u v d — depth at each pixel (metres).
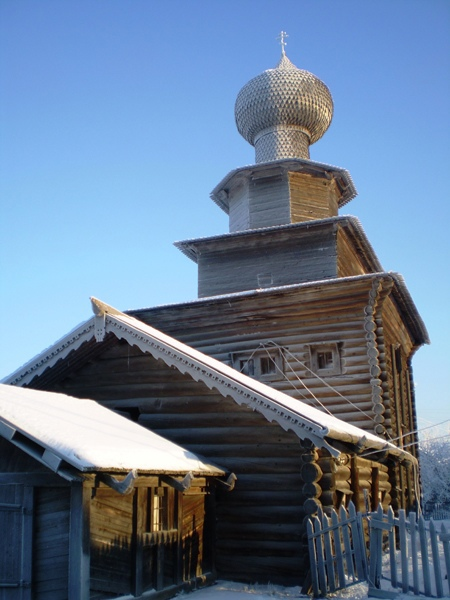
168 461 11.39
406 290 22.22
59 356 14.75
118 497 10.70
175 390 14.73
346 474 14.38
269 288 22.67
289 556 12.86
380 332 20.34
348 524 11.37
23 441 9.98
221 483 13.48
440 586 10.27
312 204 25.86
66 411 11.91
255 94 28.28
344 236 24.86
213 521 13.38
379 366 20.05
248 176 26.33
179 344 15.10
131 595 10.61
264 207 25.81
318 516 12.24
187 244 25.38
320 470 12.69
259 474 13.48
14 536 10.12
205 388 14.45
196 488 13.07
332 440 12.60
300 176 26.08
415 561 10.62
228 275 24.83
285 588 12.48
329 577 11.39
